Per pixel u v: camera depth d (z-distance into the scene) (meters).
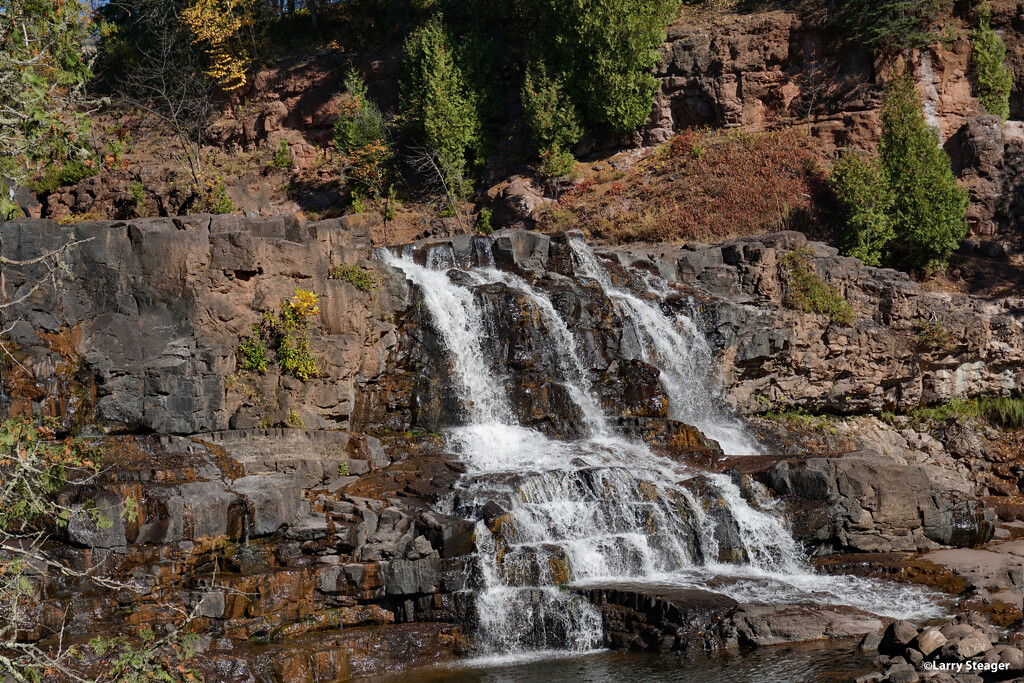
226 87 54.00
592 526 20.25
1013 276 38.91
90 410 20.30
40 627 15.02
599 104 44.53
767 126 44.12
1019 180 40.69
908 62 42.94
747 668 15.55
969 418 33.31
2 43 12.34
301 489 18.64
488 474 20.88
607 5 43.75
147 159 52.03
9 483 11.45
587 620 17.58
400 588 17.31
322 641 16.16
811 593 18.94
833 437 30.64
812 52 44.09
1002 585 20.05
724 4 48.84
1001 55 43.06
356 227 27.28
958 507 23.39
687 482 21.70
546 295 27.53
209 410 21.20
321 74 52.34
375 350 24.67
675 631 16.73
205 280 21.52
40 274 19.66
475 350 26.28
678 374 29.44
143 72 55.34
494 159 46.78
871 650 16.22
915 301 32.72
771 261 32.12
